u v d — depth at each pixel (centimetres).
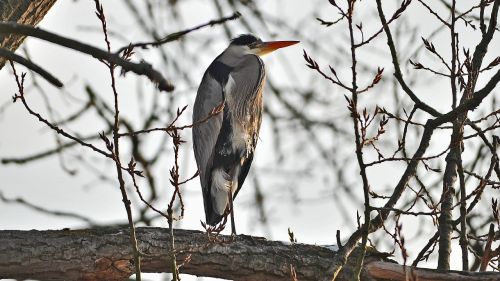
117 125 626
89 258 772
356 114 654
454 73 840
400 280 804
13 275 767
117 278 789
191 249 769
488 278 772
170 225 653
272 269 810
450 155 856
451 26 862
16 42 799
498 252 754
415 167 806
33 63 529
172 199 645
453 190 841
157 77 503
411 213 707
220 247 803
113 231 794
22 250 758
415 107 850
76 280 779
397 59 834
